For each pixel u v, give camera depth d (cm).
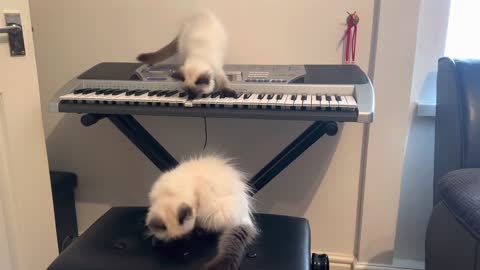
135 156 179
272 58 157
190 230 99
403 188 168
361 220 166
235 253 92
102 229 112
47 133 180
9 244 128
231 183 107
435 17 153
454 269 111
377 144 155
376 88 150
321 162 166
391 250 166
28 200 130
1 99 118
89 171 183
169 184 104
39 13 164
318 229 175
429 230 131
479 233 94
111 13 161
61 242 176
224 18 155
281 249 104
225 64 150
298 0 150
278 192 173
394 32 144
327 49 154
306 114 110
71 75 170
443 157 140
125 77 132
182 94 120
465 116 128
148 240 106
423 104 156
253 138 169
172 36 160
